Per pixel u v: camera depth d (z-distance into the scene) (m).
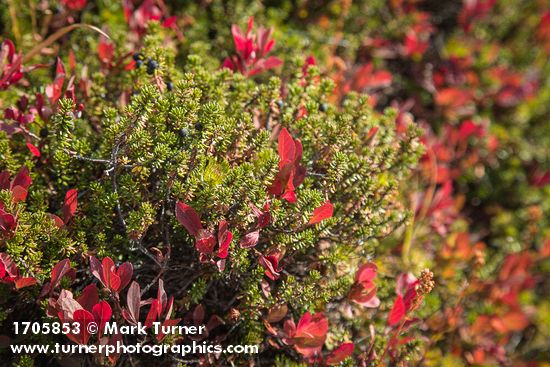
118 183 0.75
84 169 0.76
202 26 0.91
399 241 0.87
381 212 0.78
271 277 0.74
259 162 0.74
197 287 0.74
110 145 0.74
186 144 0.74
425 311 0.86
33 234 0.72
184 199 0.73
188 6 0.92
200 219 0.73
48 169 0.77
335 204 0.76
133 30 0.86
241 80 0.79
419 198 0.89
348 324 0.80
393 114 0.81
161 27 0.85
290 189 0.73
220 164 0.73
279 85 0.79
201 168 0.73
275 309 0.75
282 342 0.76
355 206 0.77
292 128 0.78
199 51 0.86
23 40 0.86
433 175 0.89
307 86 0.80
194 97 0.75
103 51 0.82
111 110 0.74
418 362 0.82
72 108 0.73
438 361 0.85
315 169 0.77
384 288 0.82
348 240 0.77
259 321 0.76
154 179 0.75
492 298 0.91
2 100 0.80
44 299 0.73
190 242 0.74
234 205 0.73
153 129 0.74
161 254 0.74
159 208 0.75
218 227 0.73
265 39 0.82
